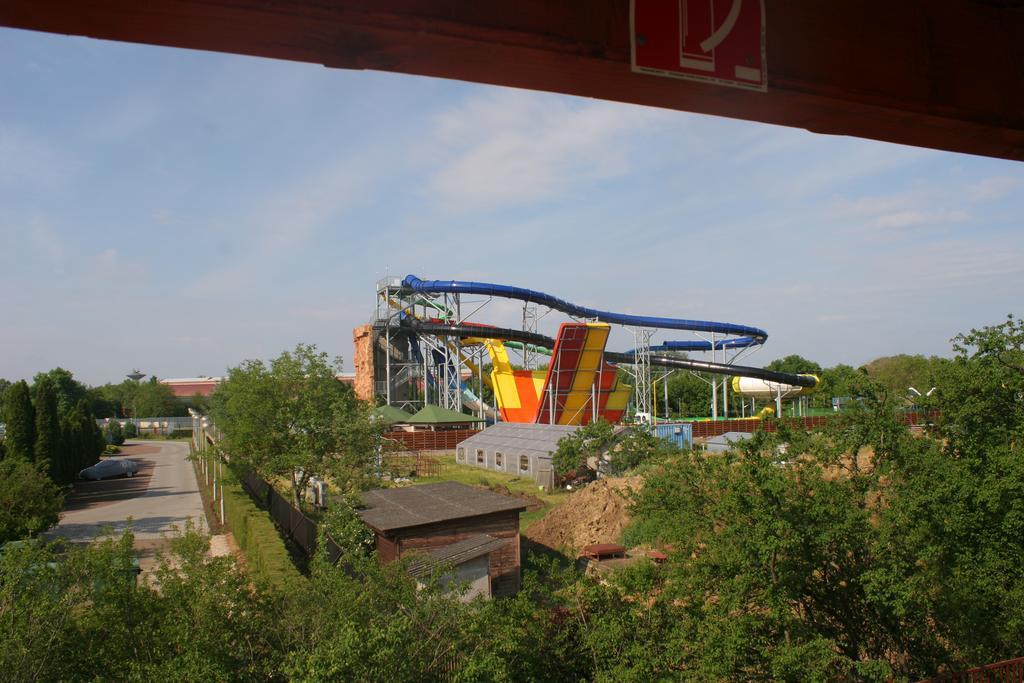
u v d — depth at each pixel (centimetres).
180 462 6000
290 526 2581
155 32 211
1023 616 975
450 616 877
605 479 2827
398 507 2061
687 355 7875
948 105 334
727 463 1022
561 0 251
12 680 830
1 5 189
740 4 286
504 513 2019
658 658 888
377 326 6462
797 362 11288
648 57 265
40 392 4144
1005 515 1002
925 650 1009
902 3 331
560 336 5000
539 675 915
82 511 3425
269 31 215
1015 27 357
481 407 7000
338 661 752
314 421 2817
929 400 1230
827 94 305
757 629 930
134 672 830
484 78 267
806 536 939
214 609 902
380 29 220
